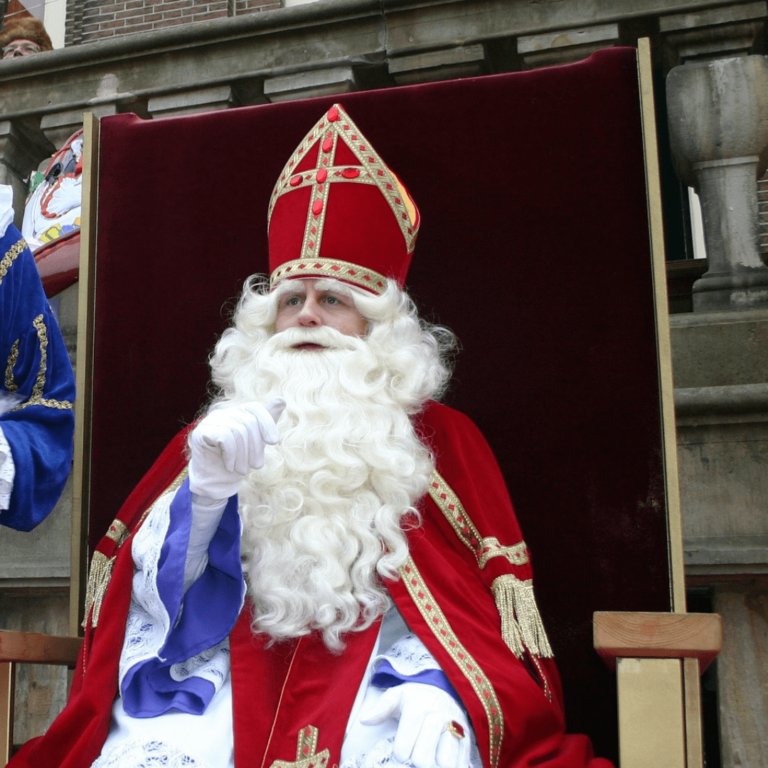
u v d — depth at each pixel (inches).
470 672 58.4
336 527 65.8
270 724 58.8
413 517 69.3
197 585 61.3
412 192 84.6
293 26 132.2
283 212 78.7
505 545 68.9
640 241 80.1
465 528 70.0
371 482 69.1
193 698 59.2
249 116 89.4
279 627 61.9
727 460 94.3
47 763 59.7
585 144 82.6
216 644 61.5
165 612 58.9
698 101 113.6
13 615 106.6
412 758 52.7
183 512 60.2
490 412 79.6
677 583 73.2
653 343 78.3
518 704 58.7
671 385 76.8
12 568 104.4
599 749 72.3
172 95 135.9
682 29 117.9
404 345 75.1
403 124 86.0
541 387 79.2
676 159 115.2
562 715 65.0
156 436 84.0
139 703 59.2
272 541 65.8
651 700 53.0
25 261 79.2
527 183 83.0
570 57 121.3
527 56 122.3
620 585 74.4
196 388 84.6
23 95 141.4
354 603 62.8
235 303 85.7
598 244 80.7
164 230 88.4
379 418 71.1
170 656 59.1
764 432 94.0
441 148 85.0
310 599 62.6
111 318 87.3
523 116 84.2
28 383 77.8
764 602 90.2
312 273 75.1
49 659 67.6
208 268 86.9
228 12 184.9
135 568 63.7
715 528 93.2
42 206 117.3
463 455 72.7
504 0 123.3
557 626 74.7
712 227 111.9
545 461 77.8
